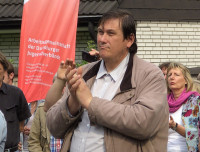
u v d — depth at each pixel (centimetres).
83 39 1228
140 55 1159
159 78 343
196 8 1170
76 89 333
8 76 831
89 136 343
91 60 467
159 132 339
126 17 354
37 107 841
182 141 621
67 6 928
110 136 332
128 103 340
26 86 878
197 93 639
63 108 349
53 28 910
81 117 356
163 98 337
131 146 329
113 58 354
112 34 350
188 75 662
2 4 1234
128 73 351
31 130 792
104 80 364
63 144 361
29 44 892
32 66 889
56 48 908
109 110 322
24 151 849
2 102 692
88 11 1141
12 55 1256
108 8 1140
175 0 1170
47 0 916
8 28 1228
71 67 342
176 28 1166
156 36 1161
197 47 1171
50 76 897
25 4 900
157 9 1159
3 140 559
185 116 610
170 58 1163
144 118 318
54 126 360
